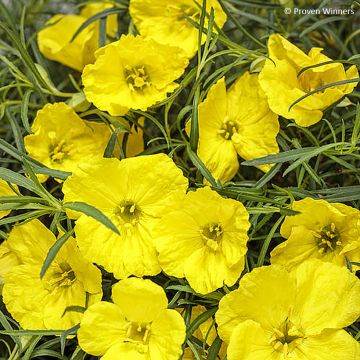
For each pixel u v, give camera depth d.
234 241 0.45
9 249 0.49
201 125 0.49
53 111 0.50
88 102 0.51
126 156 0.51
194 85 0.49
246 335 0.44
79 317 0.47
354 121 0.49
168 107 0.49
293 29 0.55
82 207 0.44
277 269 0.44
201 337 0.47
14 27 0.56
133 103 0.49
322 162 0.51
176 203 0.45
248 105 0.49
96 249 0.45
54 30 0.58
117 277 0.46
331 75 0.48
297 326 0.45
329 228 0.46
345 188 0.47
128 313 0.45
